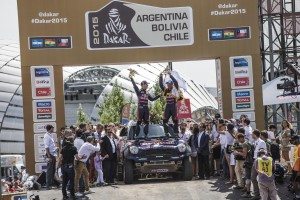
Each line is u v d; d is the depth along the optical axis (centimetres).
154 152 2056
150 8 2511
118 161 2242
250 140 1936
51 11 2478
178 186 1961
